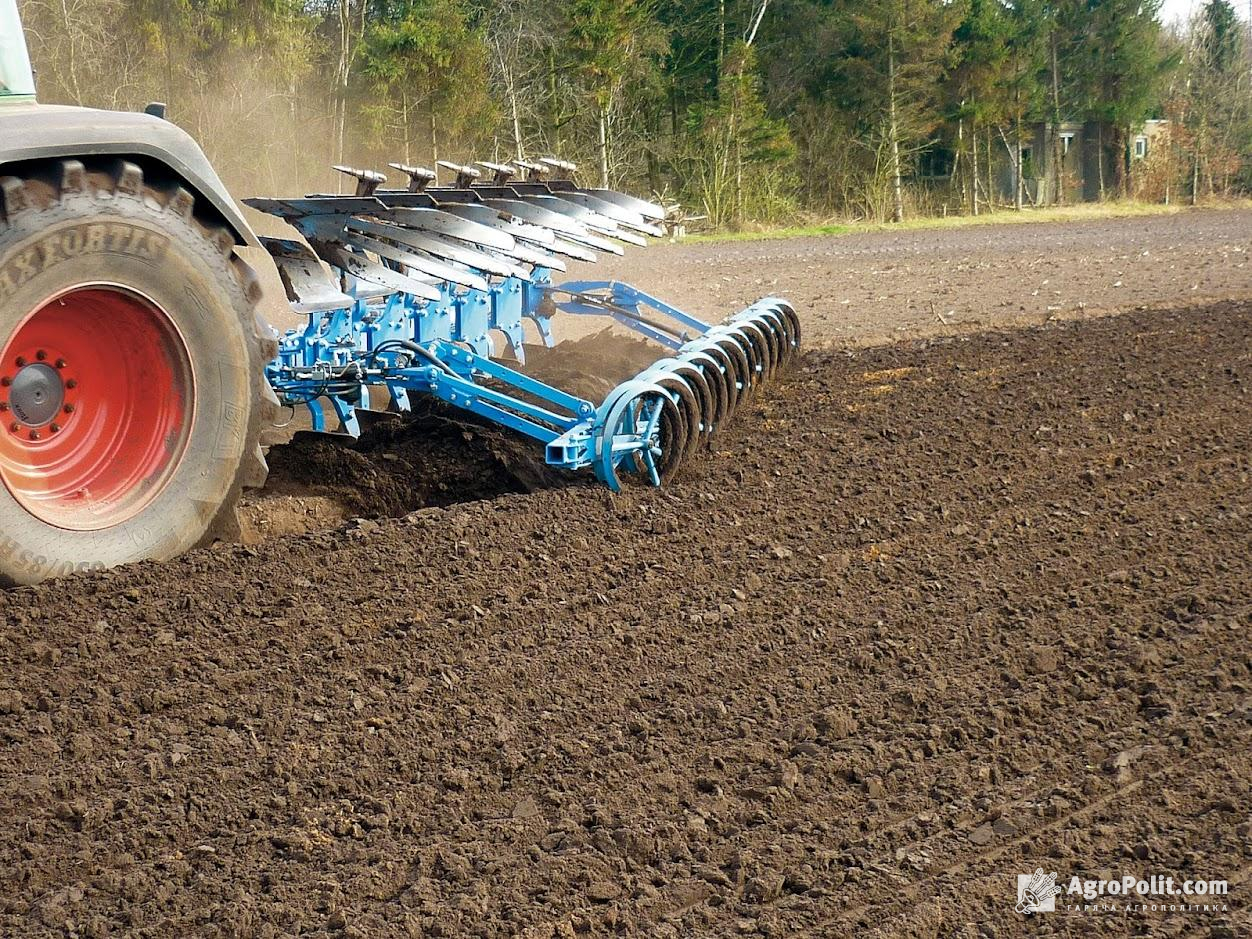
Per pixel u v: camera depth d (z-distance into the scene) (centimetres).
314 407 677
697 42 4078
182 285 513
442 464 671
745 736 387
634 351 909
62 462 509
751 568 541
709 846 329
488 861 318
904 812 346
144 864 315
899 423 822
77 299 496
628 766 367
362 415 706
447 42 3031
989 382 959
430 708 401
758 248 2570
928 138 4378
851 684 425
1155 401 884
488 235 650
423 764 367
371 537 555
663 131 3894
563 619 478
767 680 428
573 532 576
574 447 622
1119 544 577
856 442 770
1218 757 374
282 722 385
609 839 328
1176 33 5459
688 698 414
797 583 523
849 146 4081
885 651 450
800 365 1041
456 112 3048
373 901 302
